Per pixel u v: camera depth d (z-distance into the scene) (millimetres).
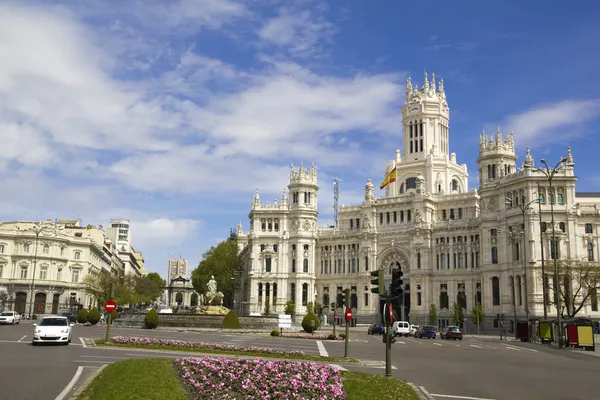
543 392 31156
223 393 25688
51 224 160875
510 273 124125
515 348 70562
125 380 27078
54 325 53469
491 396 29375
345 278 161500
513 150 136125
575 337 70875
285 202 170000
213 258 188375
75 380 30453
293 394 25625
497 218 129875
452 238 144000
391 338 32781
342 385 28359
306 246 166375
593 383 35438
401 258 153125
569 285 109125
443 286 143375
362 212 161125
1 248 153375
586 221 123125
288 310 151875
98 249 179750
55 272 159000
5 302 149375
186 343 52406
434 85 169000
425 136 164375
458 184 164750
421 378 36031
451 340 92812
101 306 151375
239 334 87375
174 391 25141
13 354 43594
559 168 121125
